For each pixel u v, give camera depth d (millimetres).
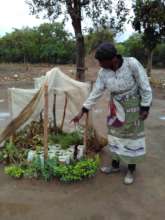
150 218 3531
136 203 3820
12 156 4766
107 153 5262
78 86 4957
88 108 4285
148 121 7777
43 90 4535
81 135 5273
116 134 4195
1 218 3510
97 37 13617
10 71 20781
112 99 4105
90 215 3566
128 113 4023
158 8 12133
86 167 4336
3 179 4355
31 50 30234
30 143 4996
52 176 4340
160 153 5461
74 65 28672
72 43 30500
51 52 30250
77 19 11359
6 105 9406
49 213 3598
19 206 3725
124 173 4555
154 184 4289
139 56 27406
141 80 3836
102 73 4047
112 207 3729
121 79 3855
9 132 4930
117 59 3812
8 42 30375
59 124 5555
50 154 4582
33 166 4395
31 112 4719
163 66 28469
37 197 3916
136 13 12359
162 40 13688
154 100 11047
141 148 4203
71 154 4594
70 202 3814
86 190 4090
